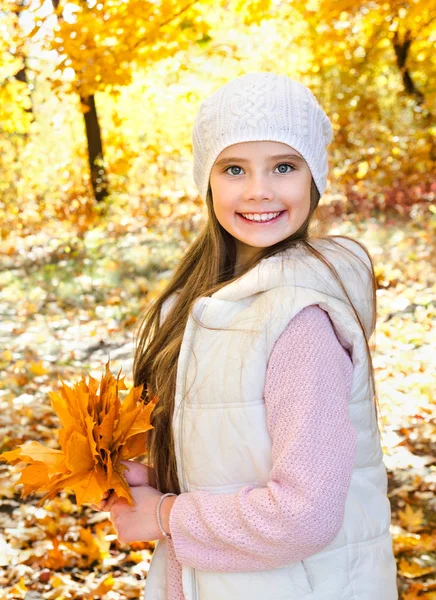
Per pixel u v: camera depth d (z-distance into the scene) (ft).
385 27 31.12
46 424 16.48
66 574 10.94
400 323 20.10
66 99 50.47
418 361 17.58
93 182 40.63
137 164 49.08
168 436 5.70
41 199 43.24
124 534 5.41
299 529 4.36
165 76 43.16
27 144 46.06
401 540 10.87
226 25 35.83
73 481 5.17
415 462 13.26
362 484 5.05
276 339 4.78
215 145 5.40
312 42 34.53
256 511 4.48
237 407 4.85
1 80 34.30
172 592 5.38
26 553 11.37
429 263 24.84
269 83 5.35
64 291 26.71
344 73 39.22
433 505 11.94
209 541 4.70
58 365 20.17
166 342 6.01
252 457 4.81
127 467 5.47
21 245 34.65
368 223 30.68
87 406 5.35
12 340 22.47
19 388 18.44
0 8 29.30
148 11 20.65
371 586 4.87
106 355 21.09
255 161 5.30
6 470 14.21
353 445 4.58
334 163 40.37
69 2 21.33
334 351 4.76
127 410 5.44
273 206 5.35
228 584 4.81
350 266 5.09
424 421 14.66
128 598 10.30
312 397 4.55
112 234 35.06
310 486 4.36
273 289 4.92
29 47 32.19
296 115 5.29
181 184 47.65
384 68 46.01
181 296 6.11
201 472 5.01
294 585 4.72
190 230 33.60
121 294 25.99
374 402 5.17
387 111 43.91
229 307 5.16
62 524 12.19
